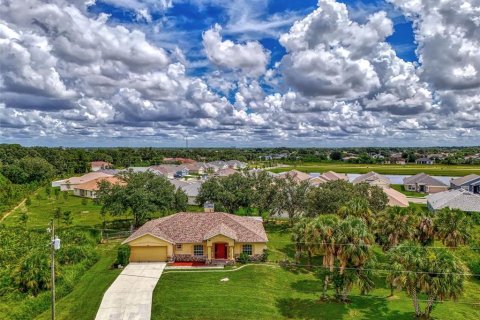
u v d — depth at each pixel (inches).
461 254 1879.9
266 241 1921.8
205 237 1903.3
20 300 1402.6
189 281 1626.5
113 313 1346.0
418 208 3427.7
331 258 1509.6
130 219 2933.1
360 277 1477.6
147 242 1920.5
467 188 4089.6
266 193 2709.2
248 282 1612.9
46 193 4190.5
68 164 6727.4
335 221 1576.0
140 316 1328.7
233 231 1972.2
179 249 1942.7
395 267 1359.5
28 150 7278.5
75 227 2583.7
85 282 1633.9
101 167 7278.5
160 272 1754.4
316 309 1422.2
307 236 1576.0
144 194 2433.6
